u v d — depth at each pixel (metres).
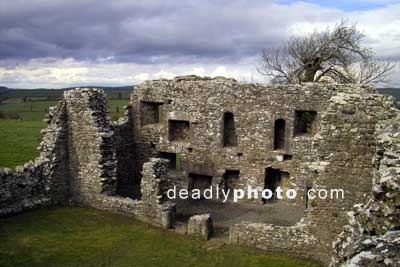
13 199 22.17
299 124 25.45
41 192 23.45
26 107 74.81
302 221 17.83
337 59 39.53
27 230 20.41
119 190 27.23
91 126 23.25
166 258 17.88
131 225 21.53
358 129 15.70
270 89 24.42
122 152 27.95
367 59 39.75
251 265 17.11
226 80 26.61
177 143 27.55
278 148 25.56
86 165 23.80
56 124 23.95
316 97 23.28
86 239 19.73
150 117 29.06
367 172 15.77
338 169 16.25
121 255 18.16
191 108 26.66
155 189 21.25
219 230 21.36
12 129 45.81
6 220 21.41
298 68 40.88
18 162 31.52
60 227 21.00
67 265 17.12
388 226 8.80
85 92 23.42
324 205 16.78
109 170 23.73
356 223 10.00
